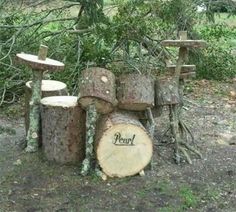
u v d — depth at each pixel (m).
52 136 3.38
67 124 3.34
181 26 5.34
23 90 5.13
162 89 3.43
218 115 4.76
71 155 3.39
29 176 3.27
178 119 3.65
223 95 5.48
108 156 3.21
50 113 3.36
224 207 2.93
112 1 5.66
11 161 3.49
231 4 5.85
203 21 5.98
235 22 7.52
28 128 3.73
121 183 3.18
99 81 3.22
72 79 4.85
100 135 3.19
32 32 5.41
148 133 3.24
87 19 5.10
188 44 3.44
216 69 6.02
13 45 5.07
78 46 4.97
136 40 5.05
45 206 2.90
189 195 3.04
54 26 6.05
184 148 3.66
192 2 5.34
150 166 3.36
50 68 3.40
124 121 3.19
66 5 5.34
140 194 3.05
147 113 3.39
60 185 3.15
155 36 5.21
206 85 5.84
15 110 4.76
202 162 3.54
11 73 5.07
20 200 2.97
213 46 6.03
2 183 3.18
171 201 2.98
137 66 5.02
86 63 4.94
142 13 4.99
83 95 3.19
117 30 4.79
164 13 5.03
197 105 5.08
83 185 3.16
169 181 3.22
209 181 3.25
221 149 3.83
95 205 2.92
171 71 3.92
